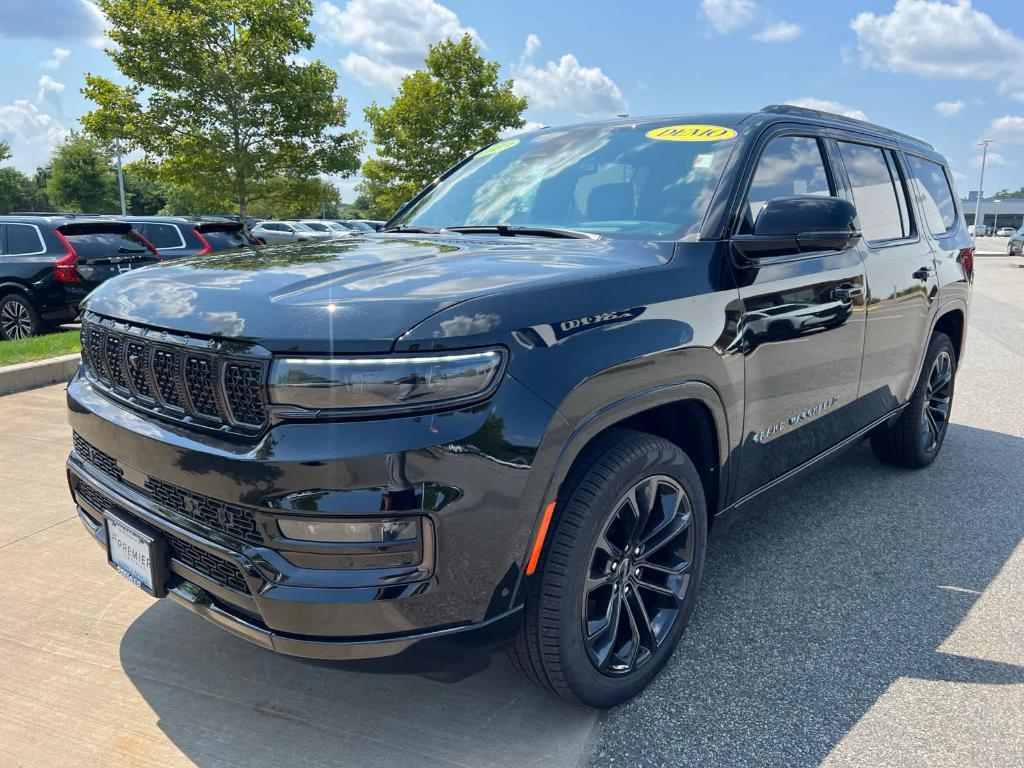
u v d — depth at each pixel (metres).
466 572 1.81
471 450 1.75
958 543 3.57
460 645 1.87
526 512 1.86
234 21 15.34
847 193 3.43
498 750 2.15
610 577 2.21
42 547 3.45
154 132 15.36
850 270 3.20
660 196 2.78
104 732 2.22
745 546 3.53
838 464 4.76
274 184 17.17
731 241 2.49
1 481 4.27
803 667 2.56
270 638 1.84
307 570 1.77
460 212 3.30
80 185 53.84
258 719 2.29
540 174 3.23
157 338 2.00
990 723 2.27
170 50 14.91
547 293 1.96
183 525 1.98
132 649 2.65
